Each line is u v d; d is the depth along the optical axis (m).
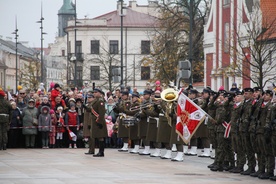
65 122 31.75
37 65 115.50
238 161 21.77
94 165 23.78
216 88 63.59
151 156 27.66
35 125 31.17
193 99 27.00
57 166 23.27
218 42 63.34
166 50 70.56
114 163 24.61
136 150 29.25
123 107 29.19
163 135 26.56
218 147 22.25
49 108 31.47
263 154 20.55
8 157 26.56
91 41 111.62
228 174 21.47
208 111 23.59
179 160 25.61
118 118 31.84
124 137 30.22
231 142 22.05
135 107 28.80
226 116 22.08
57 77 143.12
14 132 31.52
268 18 53.41
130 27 111.44
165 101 25.88
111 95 34.81
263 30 47.91
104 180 19.45
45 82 124.31
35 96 32.47
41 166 23.22
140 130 28.50
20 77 114.69
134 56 102.88
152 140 27.73
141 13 113.75
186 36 76.12
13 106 30.39
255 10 55.09
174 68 69.50
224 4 62.41
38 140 31.78
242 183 19.23
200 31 72.56
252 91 21.25
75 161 25.14
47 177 20.02
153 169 22.72
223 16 62.53
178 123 23.94
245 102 21.28
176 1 73.88
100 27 111.44
